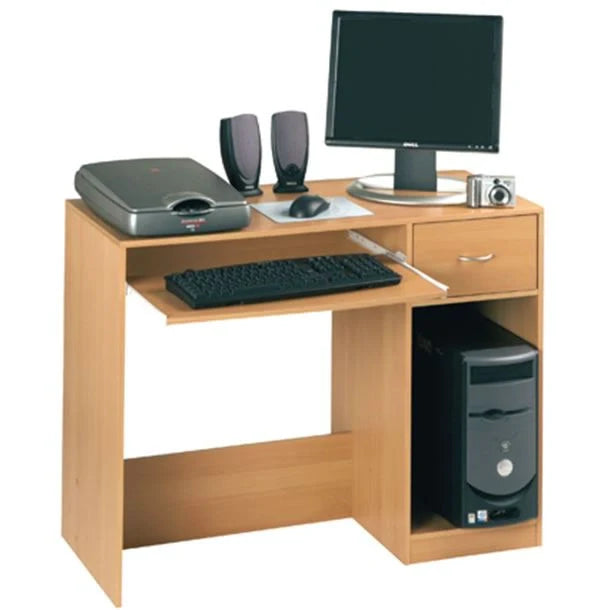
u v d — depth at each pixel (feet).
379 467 21.59
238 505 21.88
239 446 21.72
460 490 21.03
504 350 20.92
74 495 21.12
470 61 21.13
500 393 20.85
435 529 21.25
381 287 19.75
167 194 19.60
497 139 21.11
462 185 21.63
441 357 21.08
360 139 21.36
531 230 20.85
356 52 21.36
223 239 19.70
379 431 21.52
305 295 19.36
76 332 20.71
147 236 19.44
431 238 20.53
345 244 21.44
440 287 19.75
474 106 21.15
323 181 22.02
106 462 20.06
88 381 20.44
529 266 20.93
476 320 21.84
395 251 20.67
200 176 20.26
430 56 21.21
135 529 21.42
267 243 21.15
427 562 21.27
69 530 21.38
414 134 21.25
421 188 21.38
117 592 20.03
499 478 21.08
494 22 21.08
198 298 18.97
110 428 19.88
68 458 21.24
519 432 21.03
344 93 21.42
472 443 20.90
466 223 20.59
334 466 22.22
